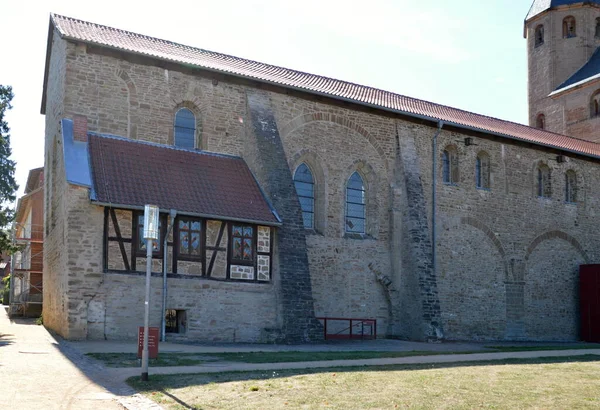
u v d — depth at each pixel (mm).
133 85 20938
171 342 18078
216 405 9016
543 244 30344
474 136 28562
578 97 39406
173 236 18812
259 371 12203
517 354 18062
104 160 19250
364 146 25375
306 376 11602
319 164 24250
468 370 13289
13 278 32156
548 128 41188
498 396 9961
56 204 21078
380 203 25438
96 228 17875
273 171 21406
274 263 20453
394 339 24172
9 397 9258
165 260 18422
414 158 26109
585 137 38844
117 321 17781
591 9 41000
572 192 32188
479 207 28172
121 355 14023
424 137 26953
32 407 8695
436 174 26859
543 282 30016
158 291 18359
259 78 22875
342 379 11336
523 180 30016
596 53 40875
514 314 28656
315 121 24328
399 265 25109
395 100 28281
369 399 9531
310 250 23453
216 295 19234
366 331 24281
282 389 10227
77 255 17562
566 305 30734
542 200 30578
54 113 22422
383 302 24922
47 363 12664
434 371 12945
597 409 9078
